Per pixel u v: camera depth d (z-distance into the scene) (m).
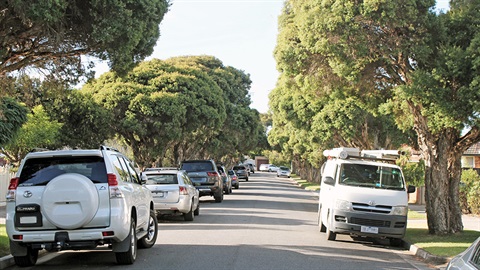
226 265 11.12
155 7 14.83
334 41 15.58
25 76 16.70
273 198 34.75
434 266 12.11
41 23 12.17
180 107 36.25
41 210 9.99
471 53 14.09
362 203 14.85
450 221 16.84
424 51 15.09
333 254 13.08
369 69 16.97
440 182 16.58
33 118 24.00
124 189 10.72
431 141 16.61
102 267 10.90
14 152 25.64
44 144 25.44
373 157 16.92
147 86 36.28
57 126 25.39
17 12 11.34
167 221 19.92
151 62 39.59
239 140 59.69
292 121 37.97
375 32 15.78
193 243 14.23
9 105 16.45
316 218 22.27
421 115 16.55
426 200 17.00
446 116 14.70
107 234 10.11
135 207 11.45
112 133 34.91
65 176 9.98
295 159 83.06
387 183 15.81
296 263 11.55
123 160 12.02
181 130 37.38
